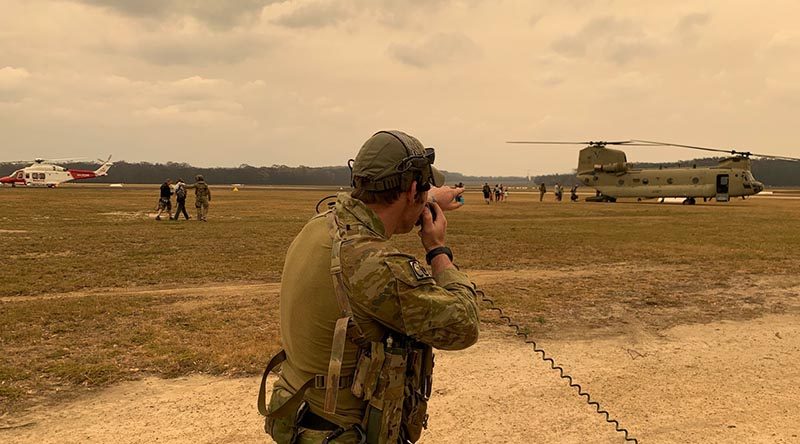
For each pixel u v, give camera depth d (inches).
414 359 70.7
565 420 173.0
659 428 167.8
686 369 223.9
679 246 628.4
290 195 2684.5
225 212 1239.5
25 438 161.3
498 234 765.3
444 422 171.0
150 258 516.4
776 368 225.0
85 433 164.6
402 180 69.7
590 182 1996.8
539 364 227.3
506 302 341.1
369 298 64.4
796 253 568.1
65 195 2191.2
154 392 196.1
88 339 257.0
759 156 1761.8
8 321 284.5
